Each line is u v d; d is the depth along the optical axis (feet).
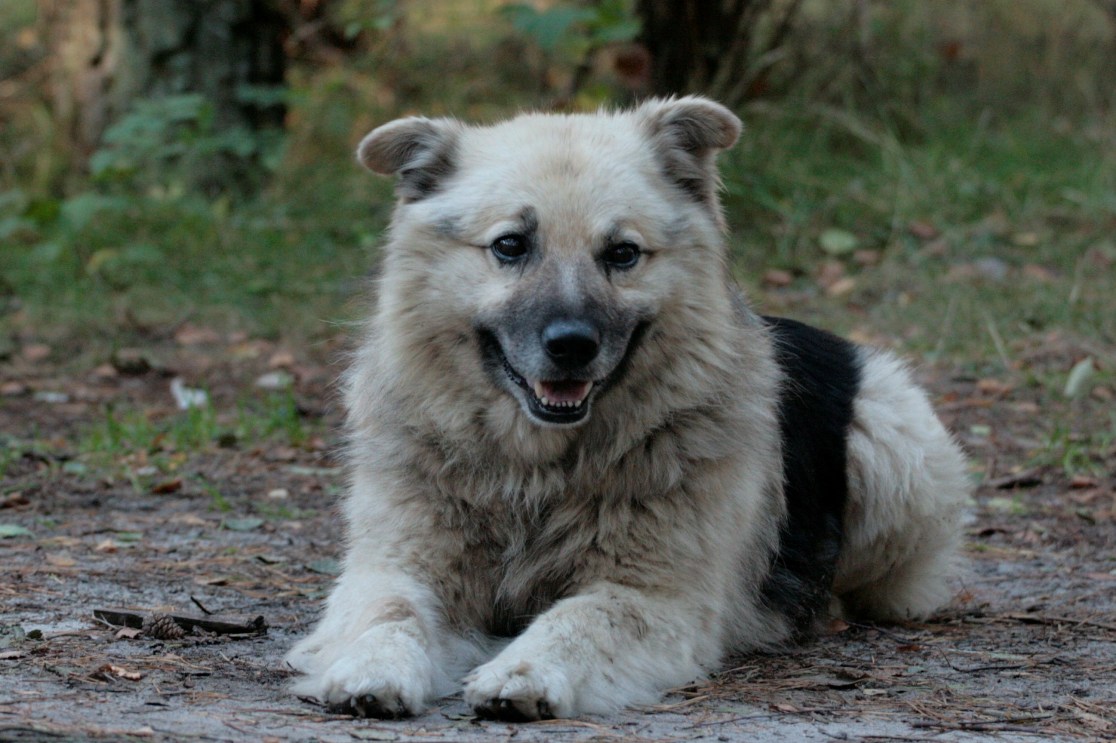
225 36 63.00
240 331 52.19
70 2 65.36
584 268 21.03
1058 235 57.98
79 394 45.03
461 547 21.83
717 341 21.97
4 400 44.32
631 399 21.36
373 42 72.74
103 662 20.25
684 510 21.35
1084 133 67.92
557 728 17.83
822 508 25.44
